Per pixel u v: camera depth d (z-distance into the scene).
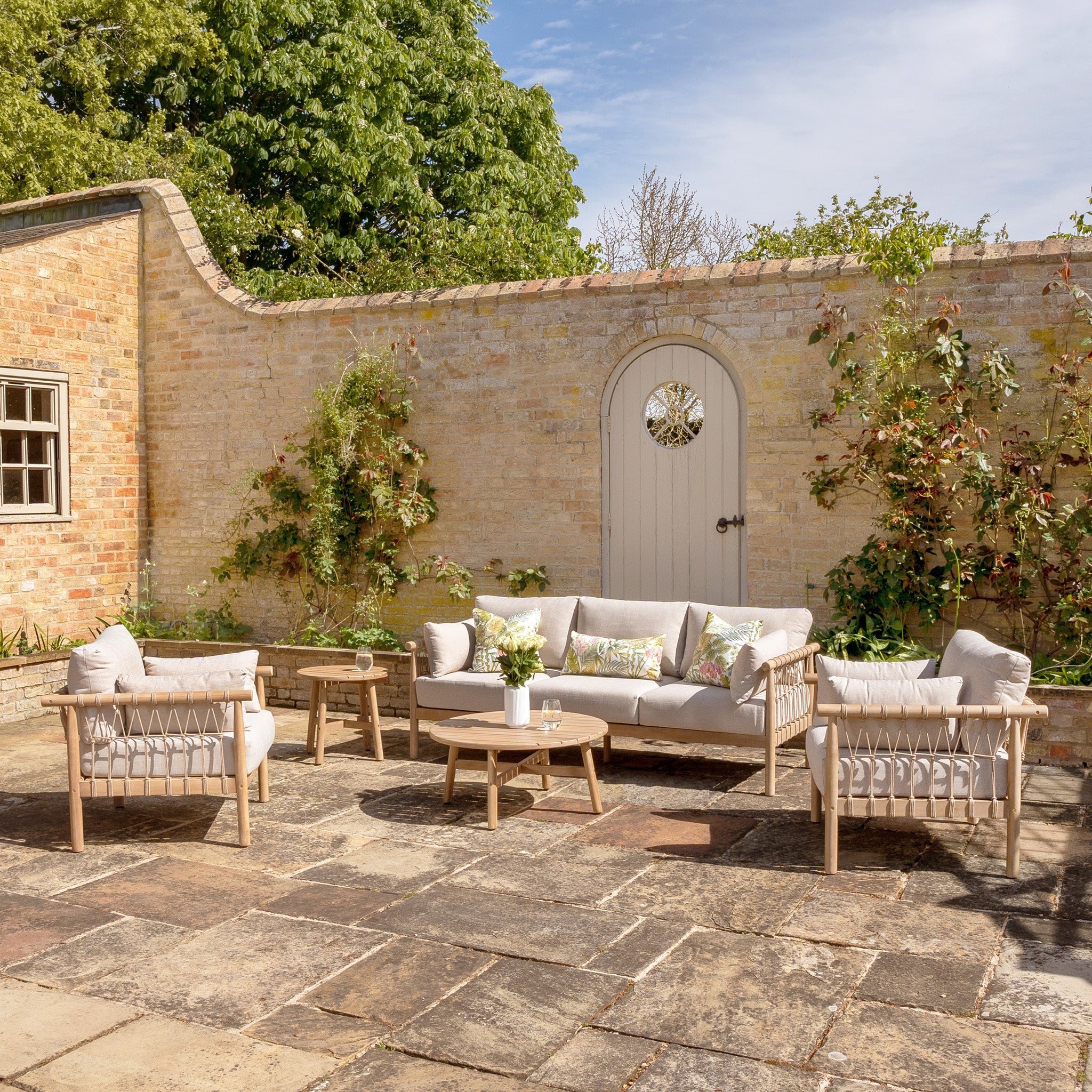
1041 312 6.79
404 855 4.86
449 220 17.52
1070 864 4.61
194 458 9.71
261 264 16.16
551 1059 3.02
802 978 3.52
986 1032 3.13
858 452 7.14
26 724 8.00
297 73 15.59
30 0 13.60
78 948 3.84
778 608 7.46
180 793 5.02
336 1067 2.99
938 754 4.52
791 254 13.13
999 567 6.77
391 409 8.70
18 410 8.90
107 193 9.95
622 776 6.31
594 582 8.19
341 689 8.27
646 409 8.02
